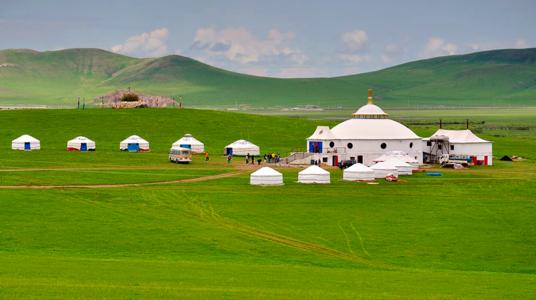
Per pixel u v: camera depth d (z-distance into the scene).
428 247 97.94
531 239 102.69
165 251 92.75
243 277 70.81
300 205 126.44
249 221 113.25
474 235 104.75
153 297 59.00
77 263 77.62
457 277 75.06
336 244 99.12
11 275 67.62
